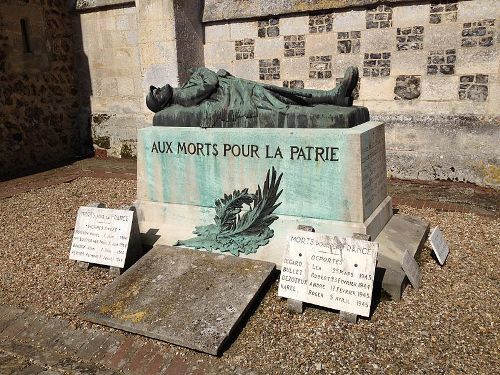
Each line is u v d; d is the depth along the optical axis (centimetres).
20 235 494
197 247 392
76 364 278
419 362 259
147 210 435
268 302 328
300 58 753
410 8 659
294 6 729
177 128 416
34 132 882
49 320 320
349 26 704
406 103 693
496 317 302
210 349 271
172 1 745
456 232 461
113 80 927
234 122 398
